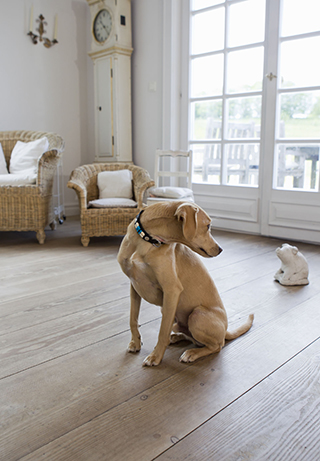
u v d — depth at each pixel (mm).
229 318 1745
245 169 3635
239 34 3514
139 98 4305
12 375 1283
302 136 3227
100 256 2840
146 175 3428
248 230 3639
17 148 3711
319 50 3037
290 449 957
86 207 3150
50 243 3275
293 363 1365
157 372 1303
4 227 3242
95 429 1021
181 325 1466
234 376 1279
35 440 982
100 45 4238
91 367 1334
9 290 2102
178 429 1022
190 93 3984
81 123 4785
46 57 4371
